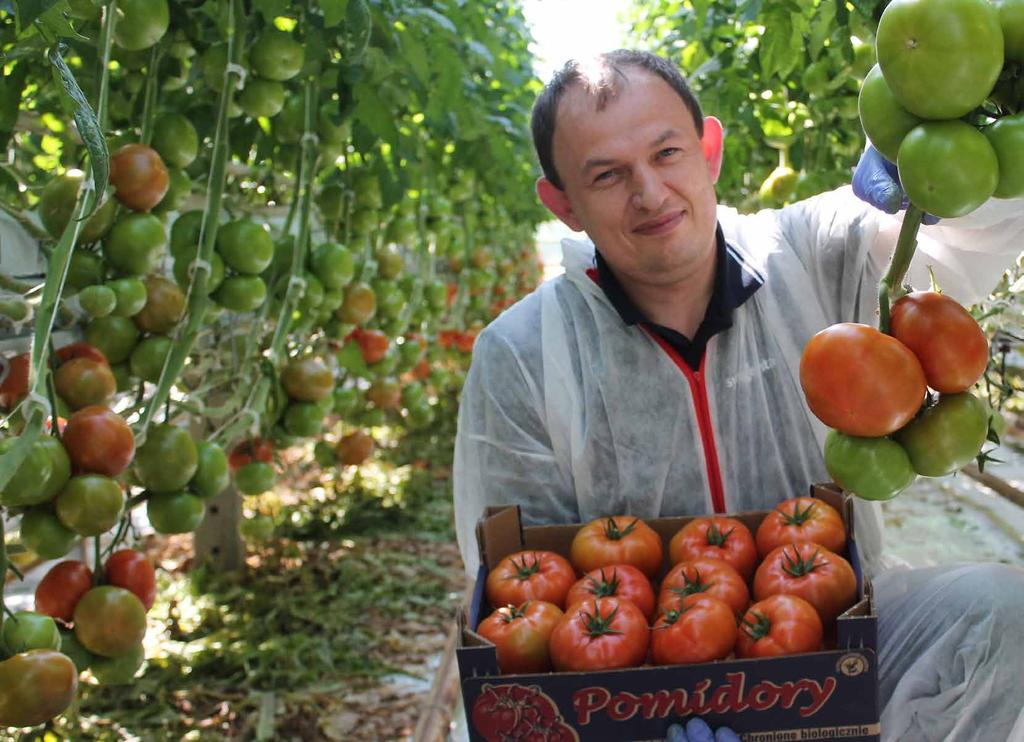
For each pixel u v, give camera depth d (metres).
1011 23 1.02
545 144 1.95
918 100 1.00
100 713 3.30
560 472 2.11
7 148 2.58
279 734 3.25
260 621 4.06
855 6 1.96
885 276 1.27
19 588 4.15
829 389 1.22
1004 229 1.73
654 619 1.64
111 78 2.69
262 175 3.70
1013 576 1.74
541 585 1.71
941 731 1.69
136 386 2.57
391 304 3.88
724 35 3.07
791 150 3.16
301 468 6.71
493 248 7.33
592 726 1.43
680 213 1.84
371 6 2.67
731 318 2.01
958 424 1.24
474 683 1.42
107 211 2.12
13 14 1.81
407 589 4.53
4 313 1.93
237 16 2.39
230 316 3.10
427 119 3.97
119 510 1.81
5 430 2.12
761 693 1.41
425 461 6.79
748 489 2.06
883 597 1.90
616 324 2.05
